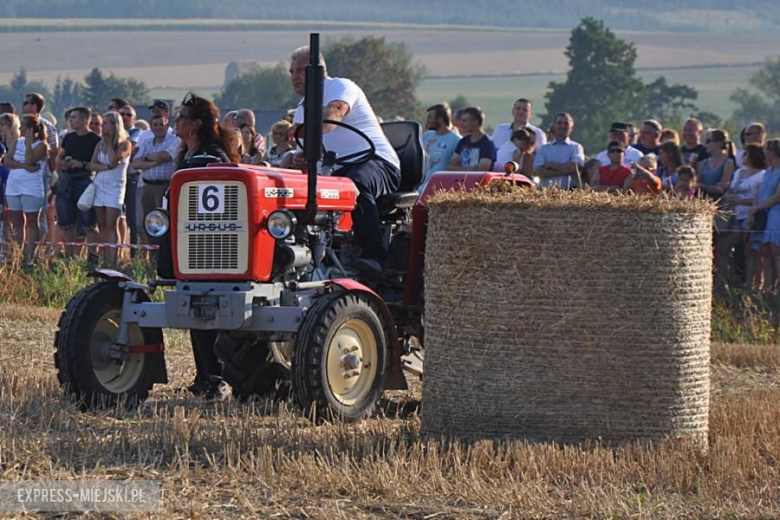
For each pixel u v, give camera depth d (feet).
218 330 84.12
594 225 70.79
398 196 92.53
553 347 71.51
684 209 71.82
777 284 143.23
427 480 63.52
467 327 72.79
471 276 72.54
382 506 59.62
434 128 146.72
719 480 64.03
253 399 88.79
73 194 162.09
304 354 78.84
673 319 71.92
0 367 100.78
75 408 82.64
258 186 81.25
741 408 83.35
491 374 72.38
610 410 71.72
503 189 74.38
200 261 82.23
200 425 74.43
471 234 72.33
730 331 138.10
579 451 68.44
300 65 91.30
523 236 71.31
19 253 155.12
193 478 63.62
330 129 89.81
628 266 71.15
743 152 148.66
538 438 71.87
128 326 85.56
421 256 90.33
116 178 159.74
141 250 161.27
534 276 71.36
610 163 145.69
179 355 113.60
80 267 156.87
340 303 80.79
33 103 165.07
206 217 82.02
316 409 79.25
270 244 82.38
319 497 60.95
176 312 81.92
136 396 86.43
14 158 164.96
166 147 157.58
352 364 81.51
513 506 59.77
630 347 71.46
